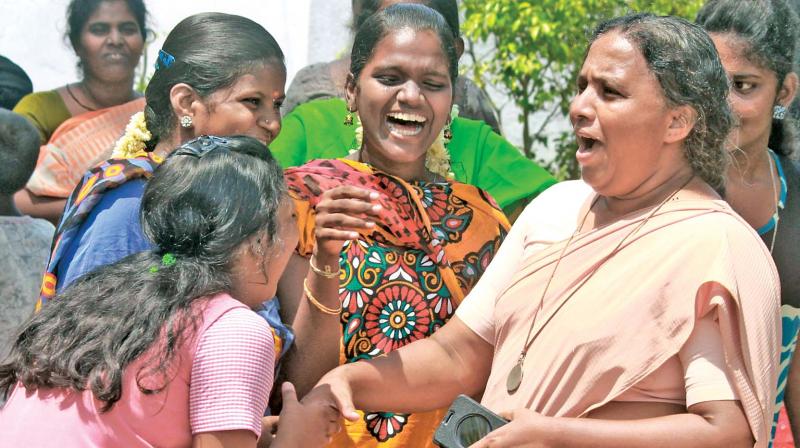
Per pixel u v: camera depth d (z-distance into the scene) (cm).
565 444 222
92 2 495
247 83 304
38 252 423
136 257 232
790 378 331
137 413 212
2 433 217
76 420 213
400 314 294
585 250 244
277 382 276
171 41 311
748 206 322
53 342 219
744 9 310
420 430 290
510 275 269
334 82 464
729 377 219
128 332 215
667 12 556
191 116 304
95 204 272
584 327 231
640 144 236
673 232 231
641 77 235
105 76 496
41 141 482
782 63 312
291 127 421
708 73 238
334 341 274
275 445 243
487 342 271
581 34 561
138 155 289
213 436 212
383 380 267
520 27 564
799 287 321
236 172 231
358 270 292
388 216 298
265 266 234
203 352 216
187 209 228
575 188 268
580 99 243
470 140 421
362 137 330
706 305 222
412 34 306
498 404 245
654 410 226
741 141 315
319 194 295
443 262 300
